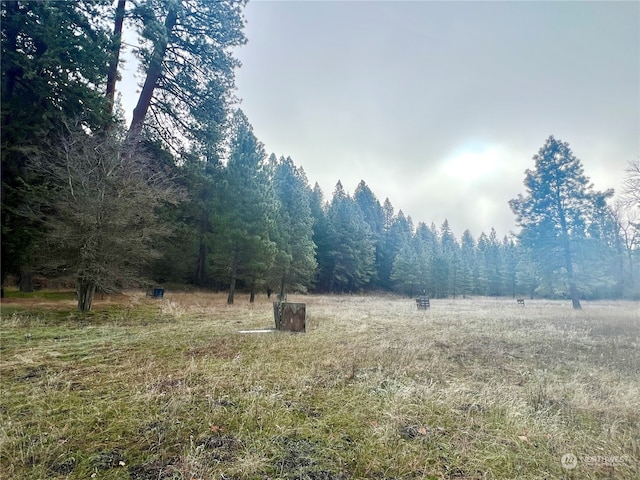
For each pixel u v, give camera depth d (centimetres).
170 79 1527
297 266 2605
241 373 445
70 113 1119
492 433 304
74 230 951
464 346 701
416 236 5638
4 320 800
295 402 356
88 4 1109
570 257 2266
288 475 231
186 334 721
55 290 1481
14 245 1116
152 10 1284
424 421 323
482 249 6788
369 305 1939
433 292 4759
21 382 395
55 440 265
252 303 1852
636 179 1415
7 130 1041
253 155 1888
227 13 1521
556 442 290
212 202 1927
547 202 2356
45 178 1066
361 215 4841
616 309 1994
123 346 594
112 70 1284
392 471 240
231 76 1603
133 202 999
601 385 454
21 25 1023
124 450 255
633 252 3008
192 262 2869
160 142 1538
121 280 1077
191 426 294
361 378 445
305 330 820
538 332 921
